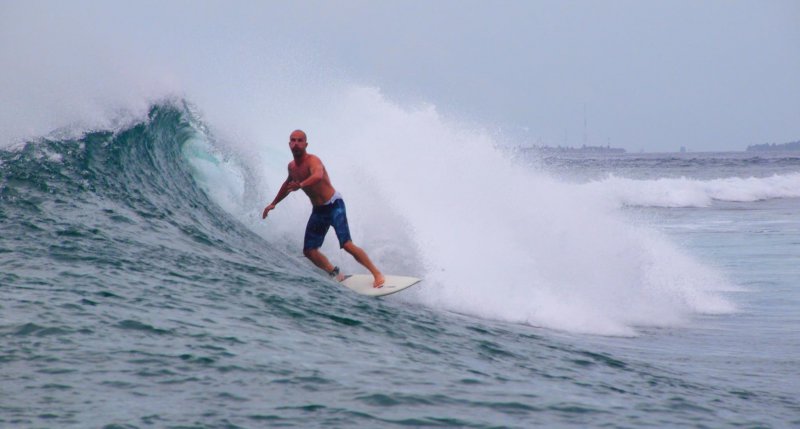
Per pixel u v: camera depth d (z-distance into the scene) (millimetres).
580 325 36969
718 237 88000
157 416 15492
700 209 136375
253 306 26203
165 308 23953
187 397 16734
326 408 16828
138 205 36156
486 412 17766
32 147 37500
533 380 21875
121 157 39469
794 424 19953
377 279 34031
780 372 29047
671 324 39812
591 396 20562
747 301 47188
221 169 44344
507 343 28078
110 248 30125
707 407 20938
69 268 27031
